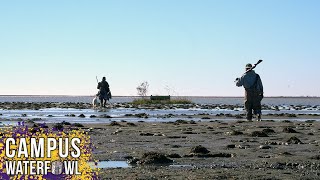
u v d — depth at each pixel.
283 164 13.54
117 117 42.75
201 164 13.41
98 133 23.16
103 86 76.00
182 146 17.91
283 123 32.97
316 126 29.92
